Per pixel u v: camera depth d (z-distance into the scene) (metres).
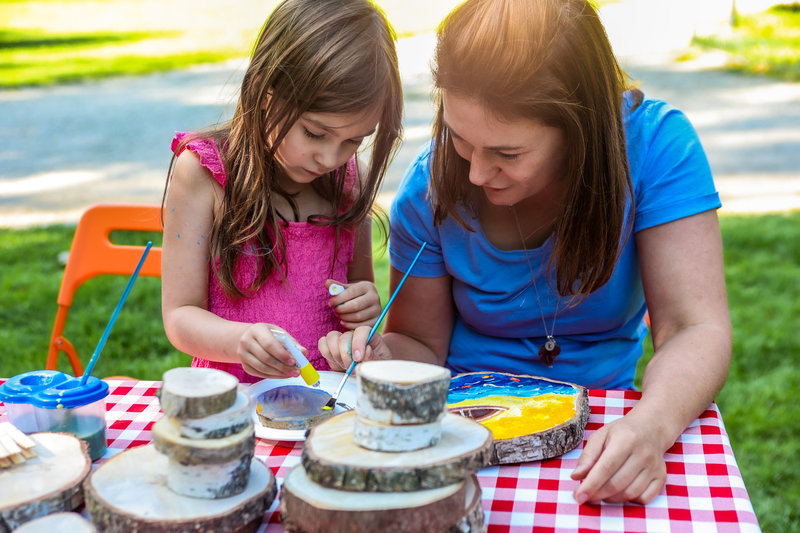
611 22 12.41
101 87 9.98
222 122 1.80
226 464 1.02
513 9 1.28
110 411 1.41
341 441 1.04
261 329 1.43
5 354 3.74
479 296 1.68
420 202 1.67
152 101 9.19
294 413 1.33
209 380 1.05
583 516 1.10
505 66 1.25
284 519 1.00
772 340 3.82
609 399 1.44
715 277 1.52
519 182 1.38
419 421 1.00
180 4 16.03
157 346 3.86
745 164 6.66
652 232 1.56
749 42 11.09
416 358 1.75
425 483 0.97
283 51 1.51
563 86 1.31
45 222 5.78
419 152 1.74
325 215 1.77
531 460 1.22
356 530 0.94
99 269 2.07
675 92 8.88
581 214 1.45
